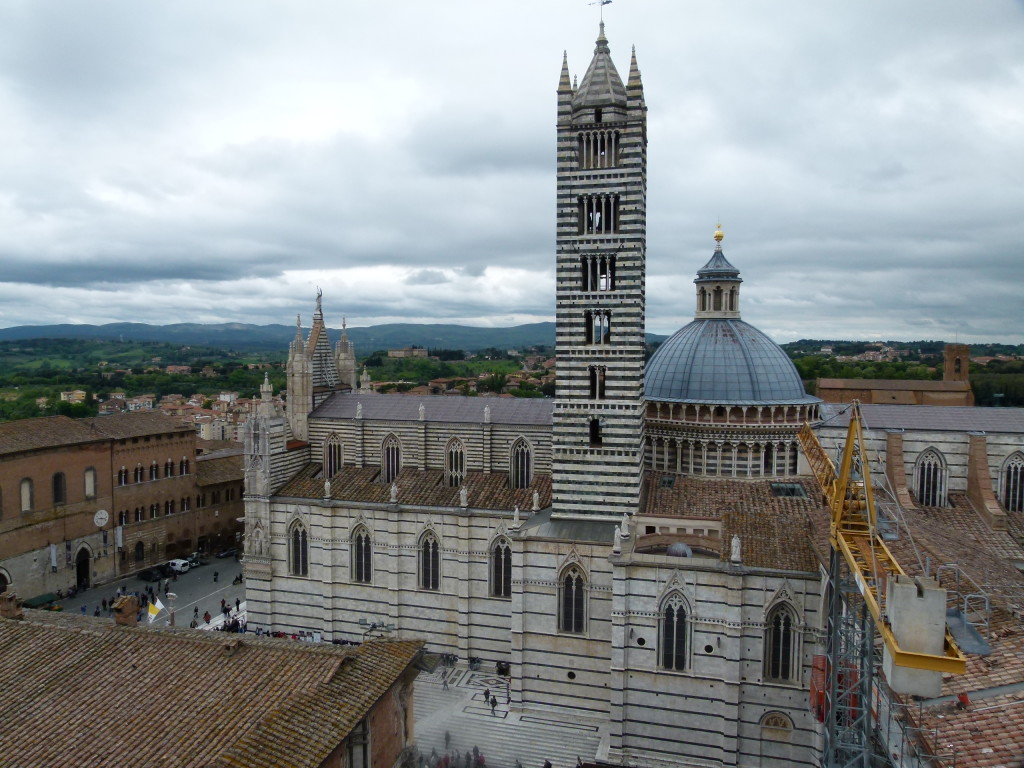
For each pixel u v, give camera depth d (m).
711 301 93.00
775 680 65.44
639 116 77.56
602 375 80.56
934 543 62.25
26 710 44.19
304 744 40.25
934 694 37.84
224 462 142.62
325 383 109.94
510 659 86.31
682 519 75.06
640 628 68.56
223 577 120.38
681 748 68.19
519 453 92.62
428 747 70.38
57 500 108.88
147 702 44.31
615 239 78.88
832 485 59.94
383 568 91.56
